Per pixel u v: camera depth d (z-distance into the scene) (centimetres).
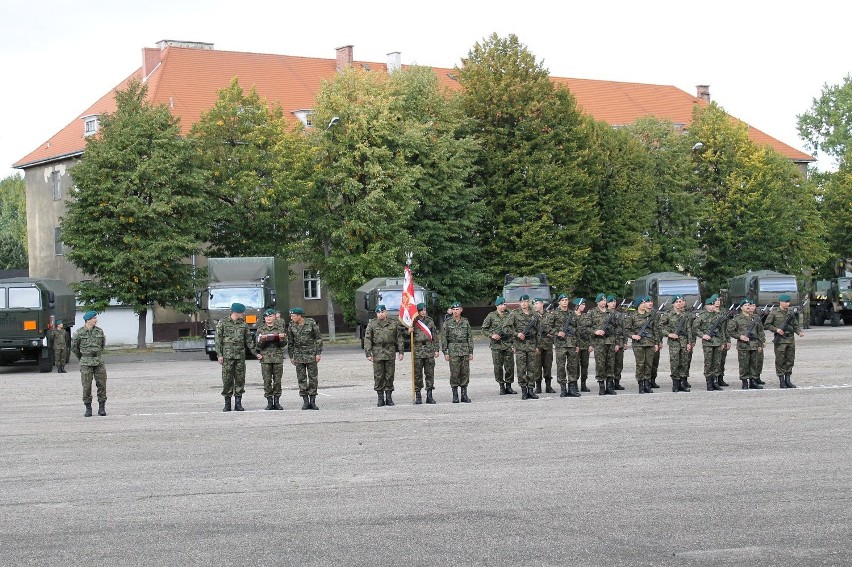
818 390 2427
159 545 1010
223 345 2236
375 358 2297
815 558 923
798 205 7338
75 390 2919
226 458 1535
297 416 2092
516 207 5816
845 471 1323
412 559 938
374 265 5325
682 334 2511
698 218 6762
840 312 6319
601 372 2491
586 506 1141
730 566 902
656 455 1470
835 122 9600
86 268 5041
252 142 5381
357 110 5438
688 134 7131
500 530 1039
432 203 5628
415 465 1429
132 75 7181
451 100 5909
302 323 2256
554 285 5706
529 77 5969
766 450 1498
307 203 5422
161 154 5047
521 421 1912
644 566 903
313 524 1084
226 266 4212
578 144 6006
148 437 1803
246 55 7312
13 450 1680
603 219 6228
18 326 3725
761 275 5703
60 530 1085
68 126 7156
